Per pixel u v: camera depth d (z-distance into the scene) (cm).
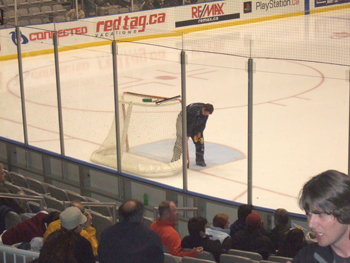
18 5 2086
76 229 452
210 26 2397
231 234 660
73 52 1794
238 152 975
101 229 733
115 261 397
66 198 862
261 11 2480
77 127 1151
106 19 2091
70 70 1683
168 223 611
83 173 978
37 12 2111
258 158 932
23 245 537
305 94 1366
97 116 1220
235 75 1625
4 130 1146
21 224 595
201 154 912
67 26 1884
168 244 600
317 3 2578
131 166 920
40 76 1577
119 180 928
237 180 850
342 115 1162
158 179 877
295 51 1864
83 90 1448
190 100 1392
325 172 194
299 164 891
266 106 1279
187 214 829
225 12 2411
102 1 2092
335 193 186
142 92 1470
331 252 203
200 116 885
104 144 995
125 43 1895
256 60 1762
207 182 849
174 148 910
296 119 1151
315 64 1662
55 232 359
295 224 732
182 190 823
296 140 1010
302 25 2414
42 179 1062
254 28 2430
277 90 1426
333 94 1349
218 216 668
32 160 1083
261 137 1044
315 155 927
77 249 446
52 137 1105
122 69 1742
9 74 1584
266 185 823
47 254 349
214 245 588
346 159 898
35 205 799
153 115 985
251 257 550
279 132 1066
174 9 2295
